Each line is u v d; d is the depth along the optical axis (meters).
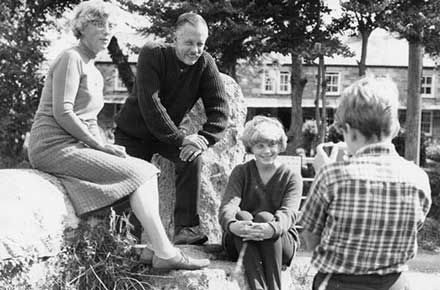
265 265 3.57
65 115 3.60
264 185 3.92
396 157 2.45
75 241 3.58
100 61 24.58
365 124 2.40
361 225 2.35
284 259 3.77
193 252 4.15
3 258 3.18
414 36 11.70
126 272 3.69
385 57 25.38
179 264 3.68
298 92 14.11
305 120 24.70
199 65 4.39
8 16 13.90
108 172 3.58
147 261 3.72
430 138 22.50
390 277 2.42
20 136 13.90
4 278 3.20
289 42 12.53
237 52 12.48
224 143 5.08
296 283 4.23
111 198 3.53
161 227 3.61
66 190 3.65
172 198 4.98
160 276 3.71
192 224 4.45
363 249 2.37
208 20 11.90
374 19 11.62
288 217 3.66
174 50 4.30
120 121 4.55
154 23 12.12
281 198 3.89
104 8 3.75
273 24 12.44
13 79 13.55
